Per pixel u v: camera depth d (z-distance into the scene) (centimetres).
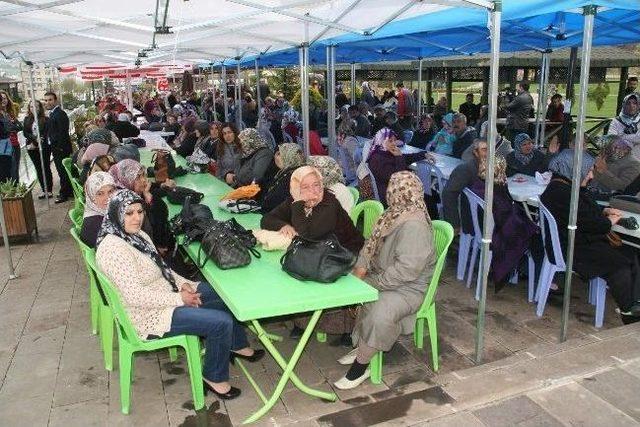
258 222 414
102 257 287
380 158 571
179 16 455
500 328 398
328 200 359
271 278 291
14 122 816
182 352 370
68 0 367
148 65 1145
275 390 299
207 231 320
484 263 330
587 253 392
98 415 299
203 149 757
